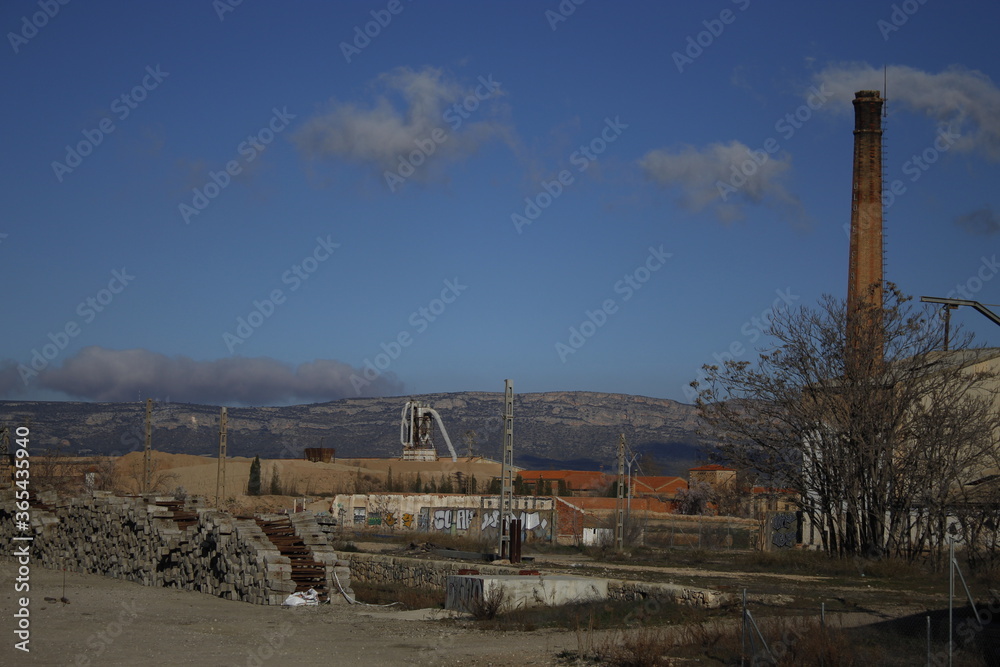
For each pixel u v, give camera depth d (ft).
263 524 95.81
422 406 409.28
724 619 69.36
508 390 125.59
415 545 147.02
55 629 63.31
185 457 382.83
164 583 95.91
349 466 405.80
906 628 60.39
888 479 120.37
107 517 105.29
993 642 55.11
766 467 133.08
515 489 345.72
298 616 74.95
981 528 108.68
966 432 120.37
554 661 55.16
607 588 83.56
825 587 91.40
